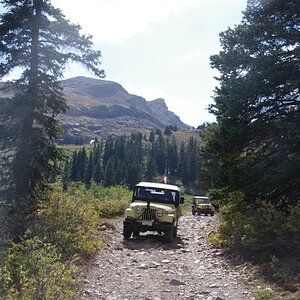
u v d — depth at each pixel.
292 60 13.30
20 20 15.04
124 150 170.12
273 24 14.02
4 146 14.72
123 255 12.34
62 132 16.03
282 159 13.75
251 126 13.62
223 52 14.35
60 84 15.48
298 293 7.80
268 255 10.92
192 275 10.01
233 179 13.58
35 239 9.08
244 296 8.04
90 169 136.50
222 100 14.12
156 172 156.38
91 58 16.05
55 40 15.86
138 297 7.88
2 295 6.29
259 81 13.41
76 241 11.22
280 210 13.52
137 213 15.88
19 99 14.51
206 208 42.56
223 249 13.40
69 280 7.53
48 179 15.19
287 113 14.03
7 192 14.13
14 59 15.09
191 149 163.00
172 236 15.93
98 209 24.59
